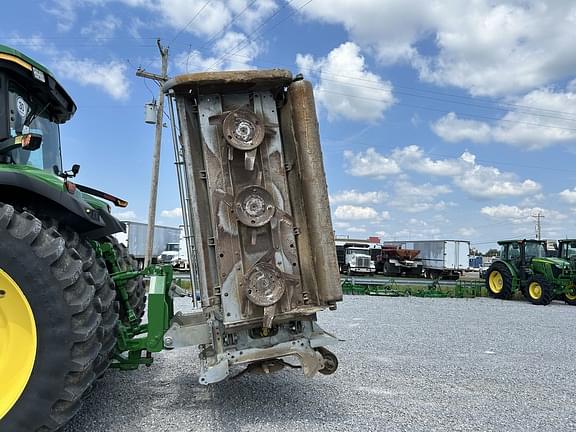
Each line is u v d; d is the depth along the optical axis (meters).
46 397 2.89
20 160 3.84
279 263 3.79
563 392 4.67
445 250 32.03
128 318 4.31
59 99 4.34
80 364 2.95
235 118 3.69
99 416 3.69
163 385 4.55
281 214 3.83
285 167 3.90
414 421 3.76
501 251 17.64
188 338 3.77
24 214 3.05
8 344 2.97
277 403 4.09
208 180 3.72
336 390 4.52
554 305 15.34
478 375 5.25
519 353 6.55
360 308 11.89
